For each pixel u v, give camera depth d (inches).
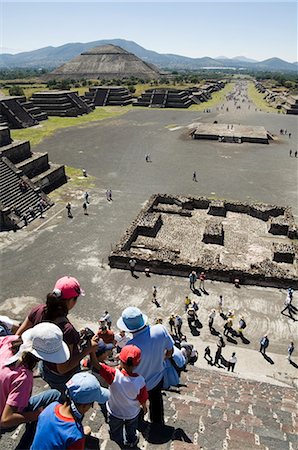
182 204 1690.5
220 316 1000.9
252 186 1975.9
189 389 463.2
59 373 259.6
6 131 1855.3
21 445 241.0
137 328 284.5
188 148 2728.8
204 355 858.8
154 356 287.3
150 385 291.7
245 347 893.2
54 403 210.4
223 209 1624.0
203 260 1204.5
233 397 455.8
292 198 1820.9
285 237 1454.2
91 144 2763.3
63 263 1218.0
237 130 3169.3
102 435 290.0
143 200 1755.7
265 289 1121.4
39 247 1310.3
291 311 1026.7
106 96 4896.7
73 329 265.7
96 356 284.7
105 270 1187.9
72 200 1742.1
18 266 1192.8
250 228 1525.6
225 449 294.2
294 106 4559.5
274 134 3267.7
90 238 1381.6
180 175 2126.0
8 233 1406.3
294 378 800.3
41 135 2977.4
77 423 197.0
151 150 2645.2
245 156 2546.8
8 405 215.6
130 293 1083.9
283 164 2377.0
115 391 258.1
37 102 3892.7
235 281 1132.5
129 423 264.5
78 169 2197.3
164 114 4224.9
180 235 1450.5
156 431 295.6
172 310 1019.3
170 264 1168.8
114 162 2346.2
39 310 277.3
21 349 227.5
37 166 1889.8
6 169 1700.3
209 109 4763.8
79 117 3858.3
